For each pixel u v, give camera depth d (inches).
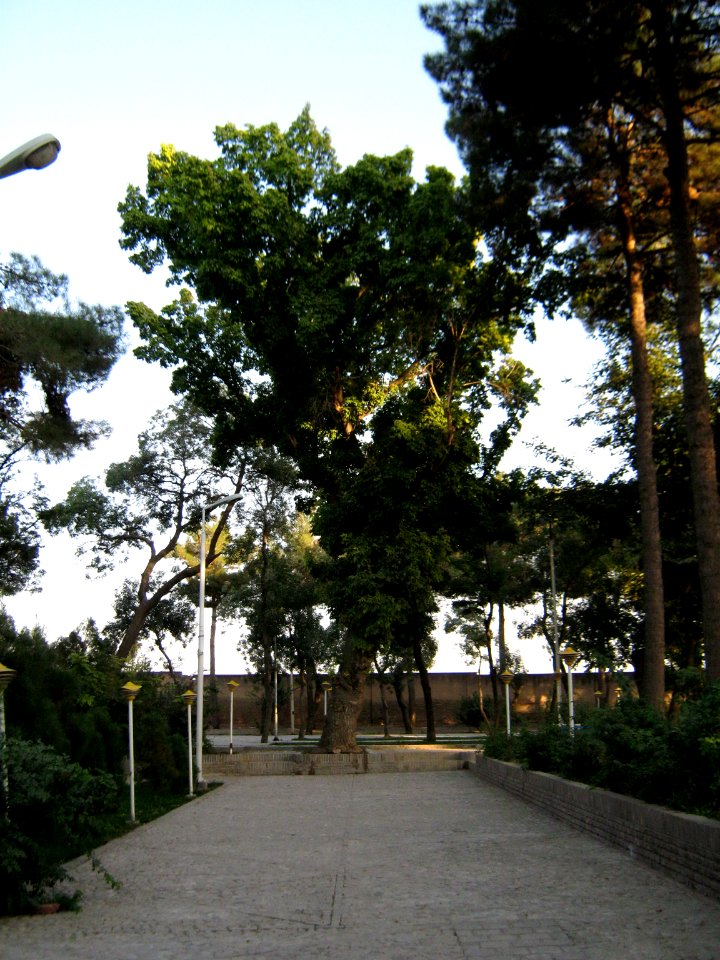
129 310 1285.7
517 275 1122.7
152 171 1216.8
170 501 1717.5
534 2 684.7
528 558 1818.4
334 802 838.5
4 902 356.8
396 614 1262.3
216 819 711.1
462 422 1277.1
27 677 716.7
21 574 1165.1
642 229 906.7
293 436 1325.0
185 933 322.7
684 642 1261.1
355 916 342.3
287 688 2401.6
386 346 1312.7
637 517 1248.8
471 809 741.9
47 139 368.5
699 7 679.7
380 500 1254.3
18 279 862.5
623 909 338.0
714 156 839.1
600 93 732.0
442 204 1135.0
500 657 1892.2
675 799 431.8
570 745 670.5
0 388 884.0
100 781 400.8
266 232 1164.5
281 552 1931.6
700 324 709.9
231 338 1300.4
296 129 1250.0
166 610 1979.6
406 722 2338.8
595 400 1304.1
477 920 328.5
